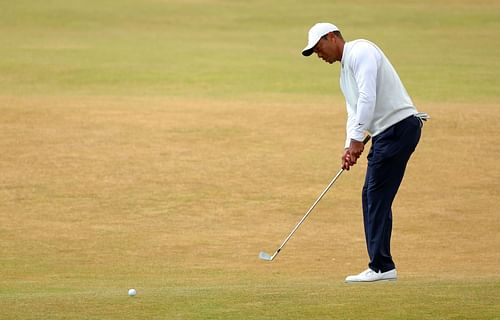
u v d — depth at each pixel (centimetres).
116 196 5388
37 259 4075
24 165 5984
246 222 4912
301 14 15462
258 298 2452
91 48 11519
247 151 6419
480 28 14062
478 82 9194
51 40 12281
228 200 5353
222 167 6031
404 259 4119
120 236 4584
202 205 5241
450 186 5678
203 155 6297
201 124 7125
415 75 9625
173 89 8775
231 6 16212
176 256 4172
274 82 9219
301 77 9550
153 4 16200
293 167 6053
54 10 15162
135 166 6006
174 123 7156
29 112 7450
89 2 16188
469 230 4772
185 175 5838
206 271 3800
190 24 14325
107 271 3800
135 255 4188
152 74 9575
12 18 14262
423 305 2330
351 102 2762
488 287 2614
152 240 4509
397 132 2691
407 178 5831
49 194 5403
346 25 14400
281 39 12938
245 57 10975
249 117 7381
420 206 5259
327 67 10262
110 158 6175
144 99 8181
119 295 2567
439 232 4731
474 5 16475
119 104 7894
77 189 5506
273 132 6925
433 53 11538
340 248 4347
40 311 2314
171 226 4812
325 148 6519
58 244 4403
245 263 4016
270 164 6112
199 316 2227
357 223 4909
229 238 4566
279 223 4894
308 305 2342
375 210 2747
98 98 8194
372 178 2734
